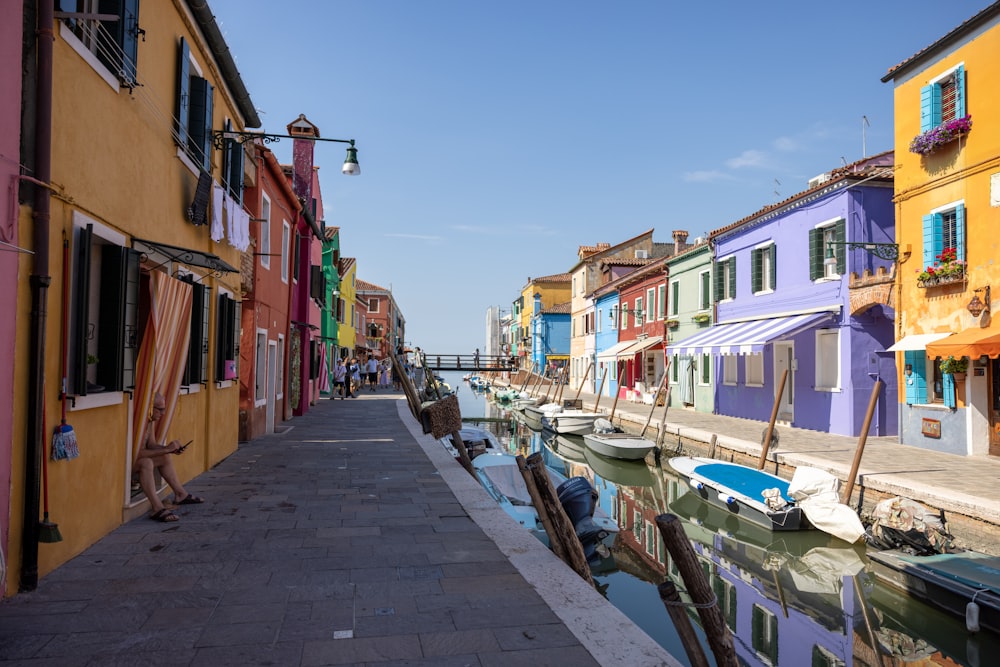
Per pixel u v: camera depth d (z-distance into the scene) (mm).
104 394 5594
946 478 9992
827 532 9234
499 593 4543
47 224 4465
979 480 9812
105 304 5664
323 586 4656
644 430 18969
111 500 5973
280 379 16938
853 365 15930
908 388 14055
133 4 6059
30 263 4391
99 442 5648
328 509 7086
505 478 11172
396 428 15875
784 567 8820
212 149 9219
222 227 9133
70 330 4957
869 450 13297
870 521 9742
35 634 3766
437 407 11031
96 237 5500
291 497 7691
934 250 13406
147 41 6656
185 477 8492
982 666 6008
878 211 16234
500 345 84125
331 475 9219
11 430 4195
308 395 21359
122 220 5973
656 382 28891
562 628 3947
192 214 8062
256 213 12773
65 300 4887
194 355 8305
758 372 20594
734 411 21594
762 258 20234
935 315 13398
